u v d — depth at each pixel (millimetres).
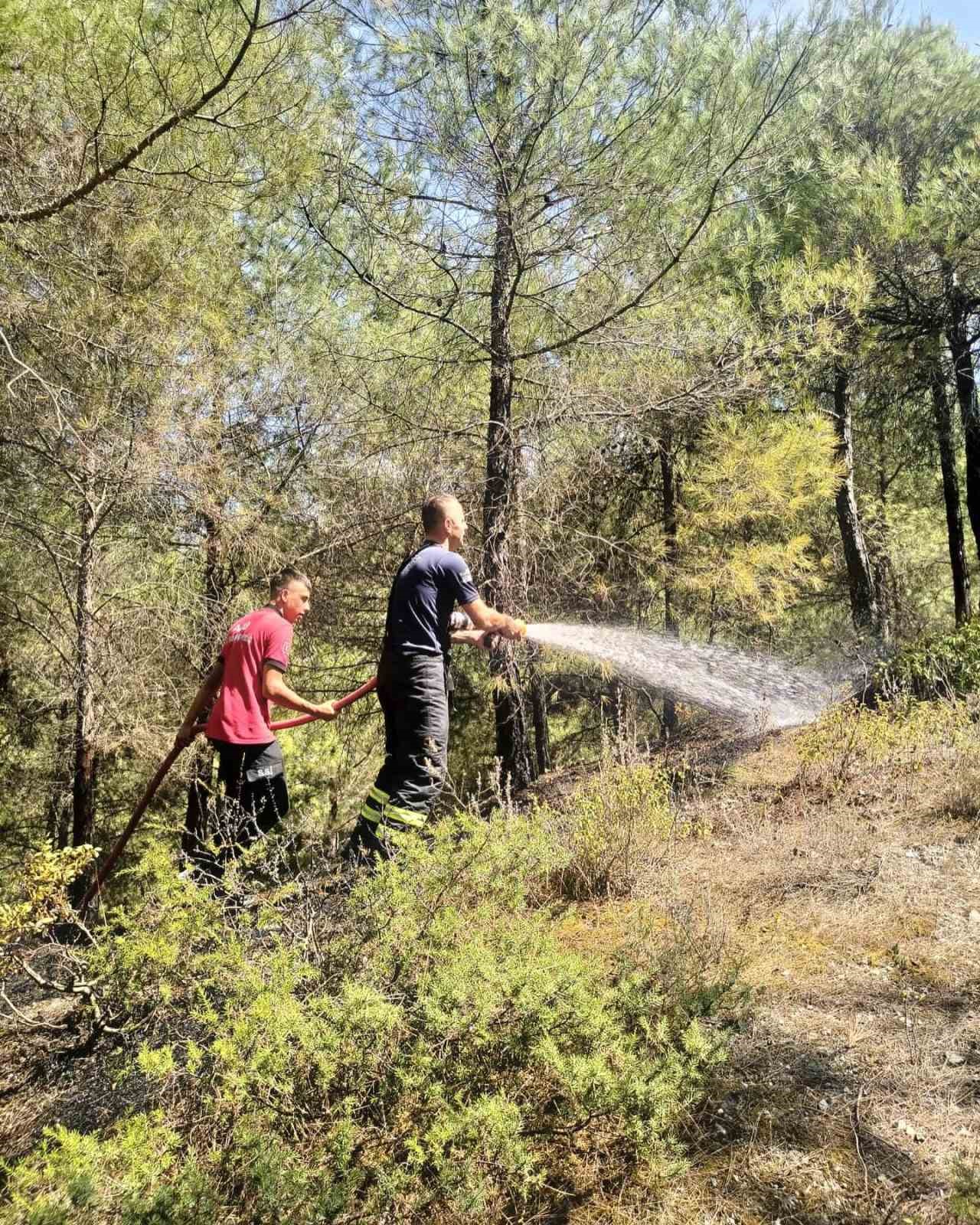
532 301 8109
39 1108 3107
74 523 7938
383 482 8492
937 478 16547
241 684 4496
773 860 4305
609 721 8719
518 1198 2338
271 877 3557
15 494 7453
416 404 8562
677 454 9516
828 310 8055
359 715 10703
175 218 6793
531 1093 2607
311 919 3004
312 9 5641
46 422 6320
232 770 4457
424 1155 2174
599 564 8797
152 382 6688
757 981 3229
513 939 2904
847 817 4793
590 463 8523
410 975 2820
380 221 7426
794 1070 2729
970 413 12109
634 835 4398
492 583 7793
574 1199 2340
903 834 4488
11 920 3207
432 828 3256
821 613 14117
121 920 3064
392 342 8422
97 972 3279
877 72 10586
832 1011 3018
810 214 9938
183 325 6812
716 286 8195
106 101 5387
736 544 8812
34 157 5598
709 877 4195
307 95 6184
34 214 5555
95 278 6223
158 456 6629
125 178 5883
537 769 11820
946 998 3018
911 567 17781
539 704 11773
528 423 7938
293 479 8445
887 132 10977
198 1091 2584
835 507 12500
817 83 7758
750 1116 2559
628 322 7988
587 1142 2516
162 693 7613
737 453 7922
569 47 6387
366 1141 2422
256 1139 2221
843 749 5965
